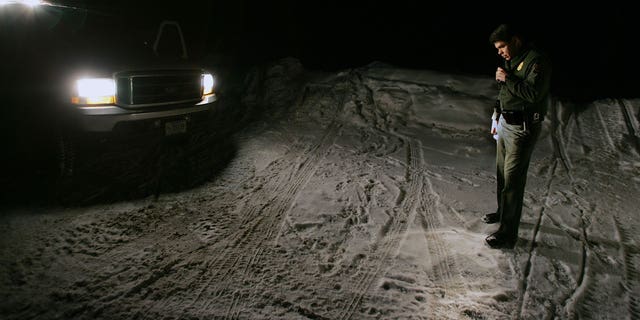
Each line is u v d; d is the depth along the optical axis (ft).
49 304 7.71
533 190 13.66
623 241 10.53
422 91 23.07
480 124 19.85
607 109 20.86
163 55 16.28
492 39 8.80
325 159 16.21
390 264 9.41
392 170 15.26
